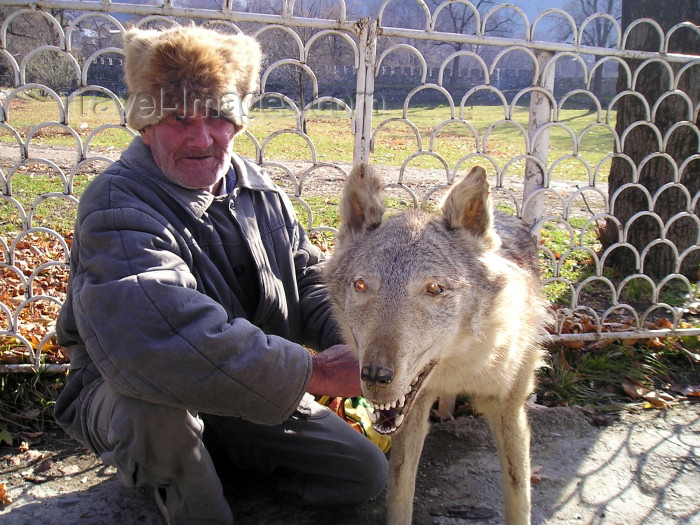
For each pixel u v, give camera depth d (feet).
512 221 12.40
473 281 8.79
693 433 12.16
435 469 11.23
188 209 8.75
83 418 8.77
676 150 17.51
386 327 7.73
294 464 9.80
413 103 80.79
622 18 18.80
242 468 10.49
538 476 10.87
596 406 13.09
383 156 46.85
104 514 9.59
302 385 7.83
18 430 11.60
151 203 8.46
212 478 8.63
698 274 18.57
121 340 7.32
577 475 10.96
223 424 9.67
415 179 36.11
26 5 10.76
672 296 17.49
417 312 8.04
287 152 46.19
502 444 9.74
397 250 8.48
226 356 7.41
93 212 7.97
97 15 11.01
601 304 17.24
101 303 7.37
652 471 11.05
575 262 20.48
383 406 7.66
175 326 7.33
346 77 51.31
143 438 7.88
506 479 9.61
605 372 14.15
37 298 12.30
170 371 7.34
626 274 19.11
